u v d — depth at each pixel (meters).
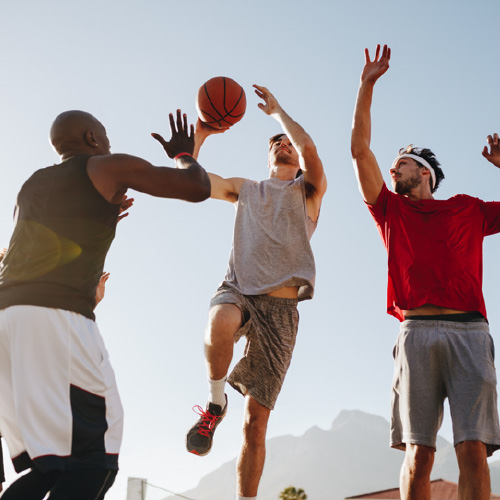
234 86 5.14
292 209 5.03
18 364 2.59
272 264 4.88
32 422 2.53
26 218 2.83
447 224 4.73
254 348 4.81
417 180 5.06
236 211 5.20
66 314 2.68
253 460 4.56
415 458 4.35
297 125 5.19
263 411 4.68
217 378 4.65
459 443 4.27
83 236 2.81
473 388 4.30
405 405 4.46
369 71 5.03
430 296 4.52
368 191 4.90
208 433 4.58
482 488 4.13
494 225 4.90
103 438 2.68
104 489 2.65
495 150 5.04
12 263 2.78
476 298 4.55
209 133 5.27
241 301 4.77
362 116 4.95
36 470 2.59
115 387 2.80
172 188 2.90
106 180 2.86
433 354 4.46
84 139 3.12
